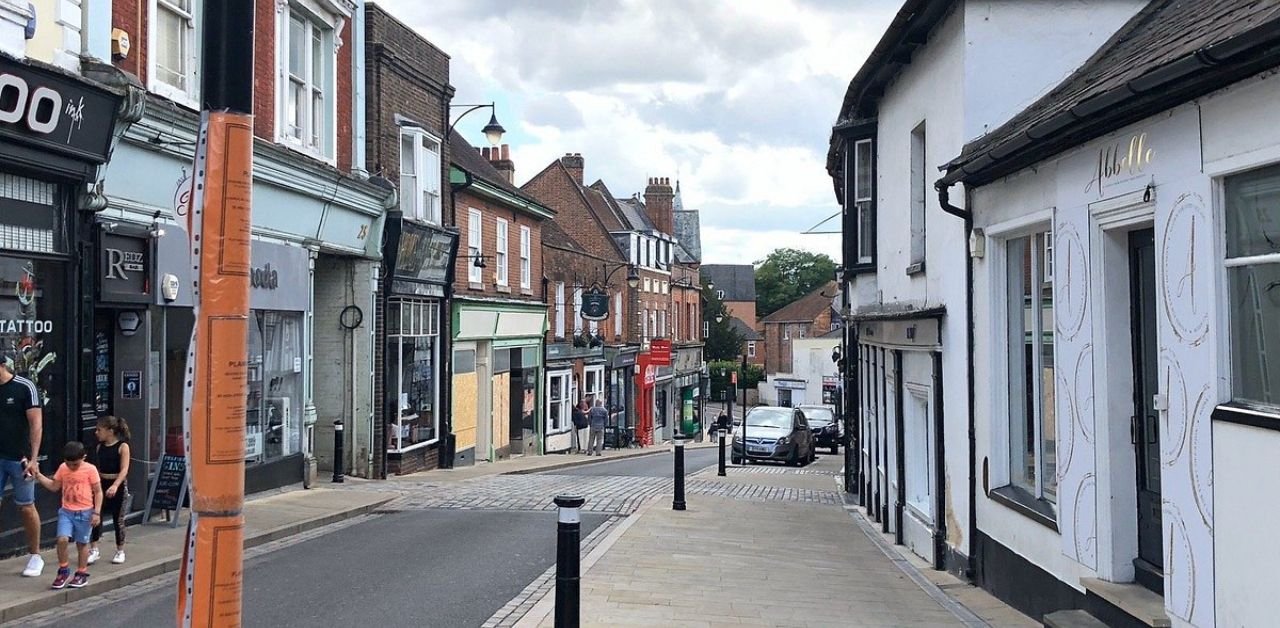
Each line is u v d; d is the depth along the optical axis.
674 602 8.60
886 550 12.48
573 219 41.84
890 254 13.64
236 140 3.61
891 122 13.51
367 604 8.34
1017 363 9.24
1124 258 7.20
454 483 18.81
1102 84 7.14
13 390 8.50
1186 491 5.95
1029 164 8.20
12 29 9.06
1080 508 7.44
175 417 12.48
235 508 3.62
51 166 9.73
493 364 26.00
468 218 23.77
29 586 8.30
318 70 16.73
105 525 10.95
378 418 19.02
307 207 15.85
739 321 93.31
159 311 11.88
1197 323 5.84
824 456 37.94
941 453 10.87
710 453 36.97
